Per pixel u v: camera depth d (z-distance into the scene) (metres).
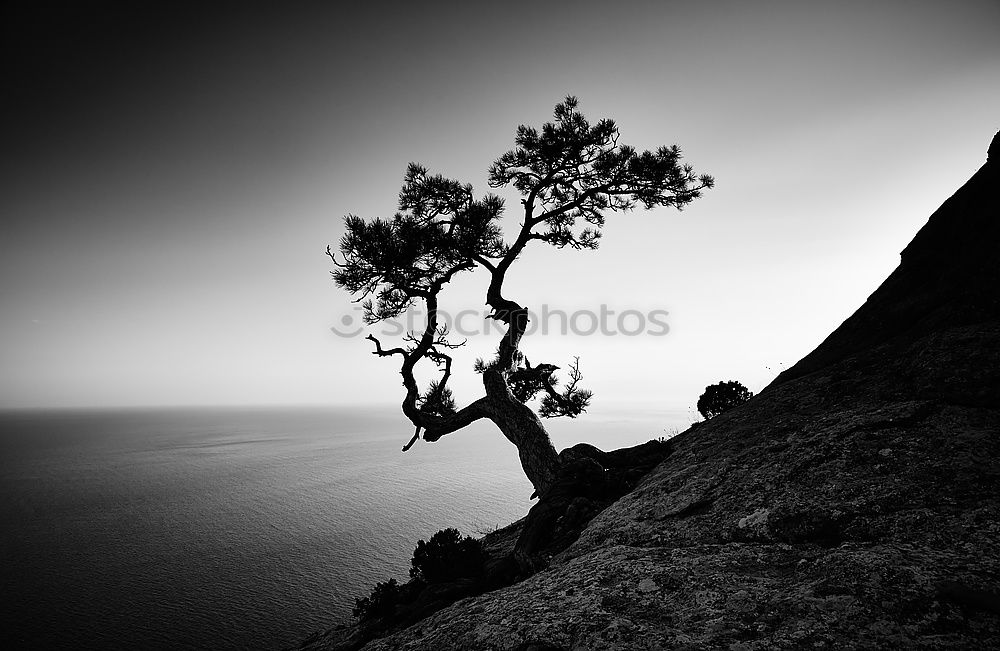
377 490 178.00
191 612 74.06
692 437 8.02
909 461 4.61
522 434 11.32
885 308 8.31
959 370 5.65
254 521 137.38
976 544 3.36
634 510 6.17
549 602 4.26
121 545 117.12
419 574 9.24
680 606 3.62
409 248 11.21
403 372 12.52
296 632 65.94
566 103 12.38
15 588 87.81
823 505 4.48
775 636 2.99
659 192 12.66
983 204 7.49
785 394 7.70
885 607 2.96
